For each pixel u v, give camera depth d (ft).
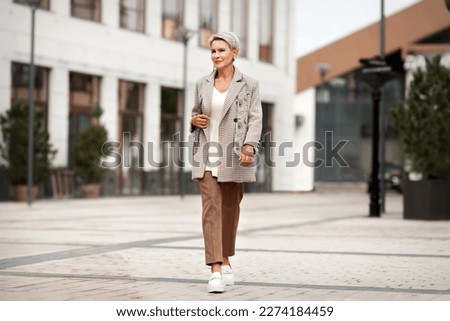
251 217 86.38
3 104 125.29
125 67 154.30
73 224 71.05
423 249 48.62
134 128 158.40
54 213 90.84
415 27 234.99
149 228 66.28
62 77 138.10
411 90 77.82
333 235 59.77
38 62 132.57
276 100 201.16
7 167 121.19
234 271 37.27
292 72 208.03
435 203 79.61
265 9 198.08
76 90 142.92
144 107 160.97
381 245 51.31
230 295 29.86
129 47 155.33
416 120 78.02
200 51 176.14
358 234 60.85
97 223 72.84
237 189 31.55
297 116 249.14
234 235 32.07
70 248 47.67
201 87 30.81
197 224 72.02
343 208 111.96
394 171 219.00
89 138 135.64
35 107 133.49
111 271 36.68
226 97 30.42
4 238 54.95
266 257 43.62
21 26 129.08
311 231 64.08
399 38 236.63
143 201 132.57
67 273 35.83
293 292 30.73
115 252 45.42
